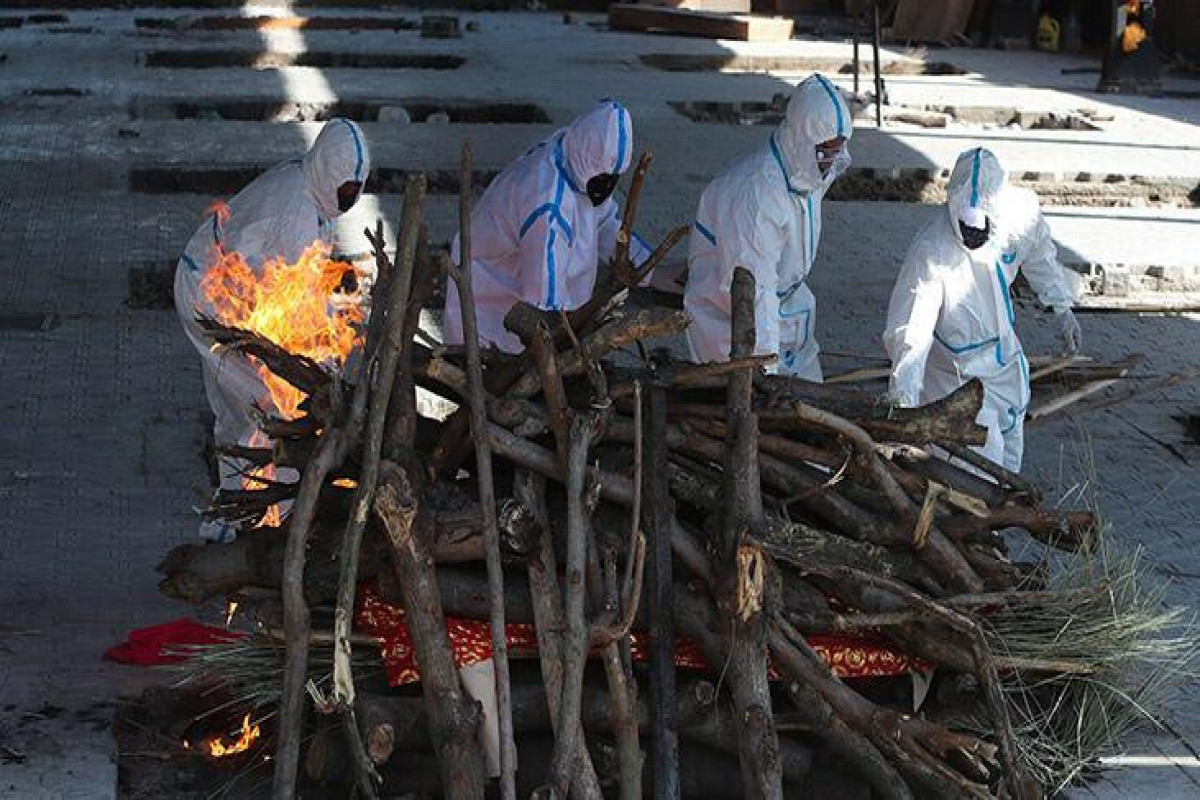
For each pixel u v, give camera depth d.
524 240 7.14
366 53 22.16
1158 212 15.17
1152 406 10.23
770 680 5.79
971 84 21.55
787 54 23.27
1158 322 12.01
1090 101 20.55
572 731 5.27
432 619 5.40
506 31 25.34
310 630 5.53
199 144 15.91
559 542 5.66
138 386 9.77
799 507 5.98
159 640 6.58
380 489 5.36
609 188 7.23
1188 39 23.92
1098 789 6.01
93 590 7.19
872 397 6.12
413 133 16.88
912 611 5.71
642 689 5.64
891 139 17.47
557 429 5.66
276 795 5.21
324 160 7.22
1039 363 8.16
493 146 16.33
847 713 5.54
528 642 5.62
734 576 5.47
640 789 5.45
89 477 8.45
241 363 7.29
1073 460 9.34
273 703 5.89
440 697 5.37
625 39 24.83
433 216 13.48
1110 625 6.02
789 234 7.50
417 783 5.58
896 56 23.77
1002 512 6.02
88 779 5.73
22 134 16.12
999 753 5.75
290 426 5.84
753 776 5.34
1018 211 7.82
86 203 13.66
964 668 5.80
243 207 7.36
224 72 20.39
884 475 5.86
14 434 8.95
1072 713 6.13
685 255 12.80
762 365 5.95
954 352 7.63
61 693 6.28
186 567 5.70
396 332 5.61
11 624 6.84
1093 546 6.32
